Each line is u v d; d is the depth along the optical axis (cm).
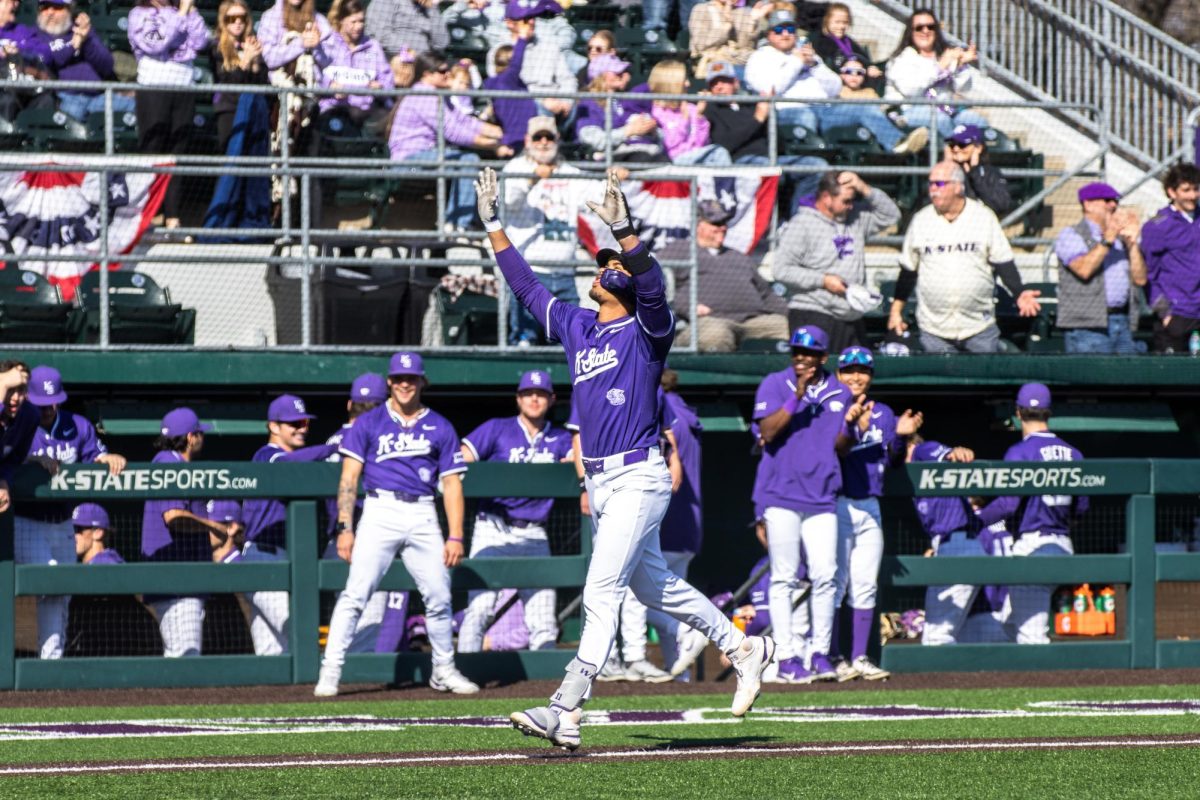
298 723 2839
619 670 3506
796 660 3441
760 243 4266
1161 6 7388
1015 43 5500
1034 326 4566
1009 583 3631
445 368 4009
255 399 4122
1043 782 2134
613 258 2319
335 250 4206
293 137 4312
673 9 5525
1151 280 4444
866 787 2092
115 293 4041
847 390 3419
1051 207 5075
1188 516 4103
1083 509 3875
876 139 4859
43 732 2720
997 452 4628
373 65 4569
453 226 4244
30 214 3925
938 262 4244
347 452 3297
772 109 4497
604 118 4659
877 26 5662
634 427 2270
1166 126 5409
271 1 5056
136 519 3734
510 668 3516
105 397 4028
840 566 3497
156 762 2308
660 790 2064
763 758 2328
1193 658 3722
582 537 3575
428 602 3309
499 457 3644
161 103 4275
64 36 4472
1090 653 3691
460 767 2256
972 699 3184
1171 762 2298
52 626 3434
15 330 3922
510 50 4828
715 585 4325
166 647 3531
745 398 4300
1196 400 4575
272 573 3431
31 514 3416
